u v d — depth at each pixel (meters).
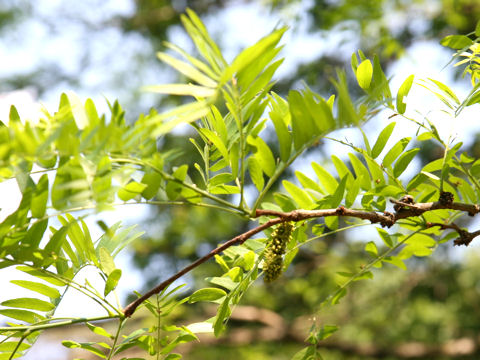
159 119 0.58
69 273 0.71
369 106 0.67
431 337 2.71
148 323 2.27
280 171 0.67
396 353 2.69
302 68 2.51
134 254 2.86
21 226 0.65
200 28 0.61
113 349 0.73
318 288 2.78
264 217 0.79
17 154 0.59
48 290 0.73
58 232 0.68
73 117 0.63
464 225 2.29
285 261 0.76
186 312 2.63
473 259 2.74
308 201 0.76
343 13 1.89
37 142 0.59
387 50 1.94
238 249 0.77
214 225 2.77
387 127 0.76
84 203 0.63
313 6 1.98
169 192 0.66
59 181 0.63
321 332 0.80
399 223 0.78
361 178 0.75
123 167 0.63
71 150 0.60
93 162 0.63
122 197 0.65
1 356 0.73
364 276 0.83
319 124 0.65
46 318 0.73
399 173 0.77
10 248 0.67
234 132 0.72
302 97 0.65
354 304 2.83
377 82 0.75
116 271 0.71
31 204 0.65
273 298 2.92
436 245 0.82
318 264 2.89
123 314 0.72
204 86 0.60
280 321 2.83
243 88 0.64
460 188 0.79
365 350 2.72
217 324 0.73
